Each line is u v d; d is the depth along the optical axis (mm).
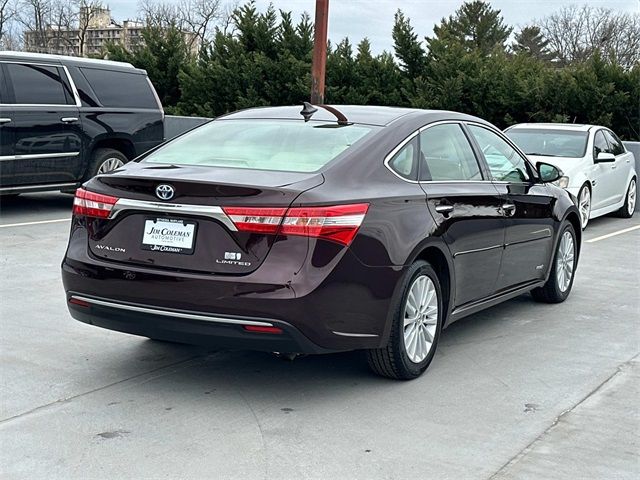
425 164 5281
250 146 5117
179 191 4426
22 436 4043
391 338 4785
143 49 23719
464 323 6535
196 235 4402
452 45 19750
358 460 3863
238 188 4324
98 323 4723
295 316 4238
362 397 4723
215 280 4285
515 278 6328
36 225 10617
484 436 4195
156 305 4426
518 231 6207
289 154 4906
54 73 11625
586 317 6809
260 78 21000
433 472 3754
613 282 8352
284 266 4262
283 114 5641
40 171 11344
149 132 12820
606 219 14258
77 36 52719
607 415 4543
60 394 4648
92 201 4754
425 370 5184
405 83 19750
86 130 11852
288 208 4277
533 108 18516
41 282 7375
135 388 4777
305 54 21688
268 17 22125
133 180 4570
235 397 4672
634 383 5109
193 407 4496
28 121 11125
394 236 4703
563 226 7090
